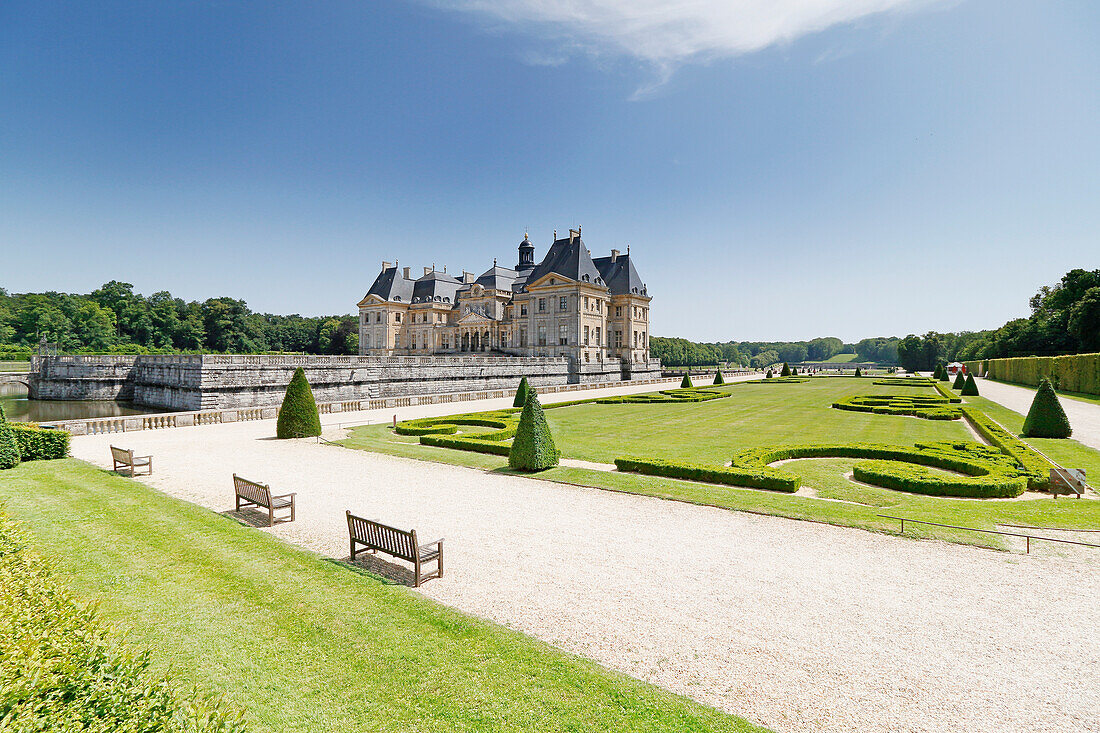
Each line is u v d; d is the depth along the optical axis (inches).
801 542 546.6
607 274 4667.8
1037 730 274.1
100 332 5083.7
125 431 1320.1
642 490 739.4
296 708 279.3
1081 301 3230.8
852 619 390.0
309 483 798.5
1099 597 422.0
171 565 465.7
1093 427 1291.8
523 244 5123.0
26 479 760.3
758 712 286.7
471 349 4601.4
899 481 761.0
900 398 2161.7
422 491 754.2
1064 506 648.4
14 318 5142.7
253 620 373.7
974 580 453.4
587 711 284.0
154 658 318.3
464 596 426.3
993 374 3900.1
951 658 339.9
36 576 270.5
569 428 1450.5
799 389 3068.4
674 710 286.0
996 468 810.2
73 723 169.3
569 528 594.2
